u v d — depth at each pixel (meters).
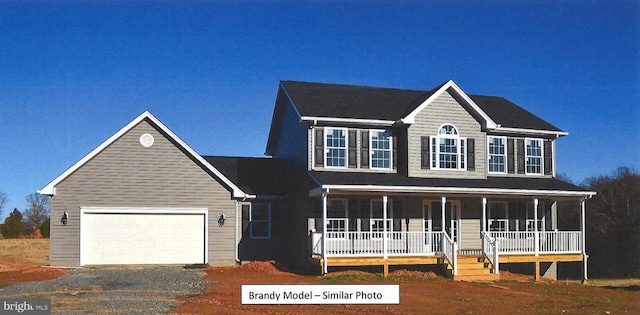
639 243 34.69
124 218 25.97
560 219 46.69
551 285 25.11
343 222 26.86
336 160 27.20
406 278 24.31
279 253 29.22
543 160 30.19
